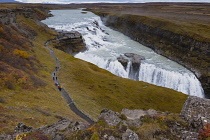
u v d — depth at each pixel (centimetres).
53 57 7300
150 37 10538
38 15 14125
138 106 4356
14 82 3750
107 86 5294
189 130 1349
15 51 5628
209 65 6825
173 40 8950
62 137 1368
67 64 6712
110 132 1331
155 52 9319
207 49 7238
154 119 1578
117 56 8375
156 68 7131
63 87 4794
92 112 3719
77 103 4000
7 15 8838
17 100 3027
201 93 6744
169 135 1303
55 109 3188
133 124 1528
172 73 6881
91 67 7075
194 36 8050
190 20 11762
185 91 6812
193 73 7119
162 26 10294
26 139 1392
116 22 14700
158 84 7125
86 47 9581
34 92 3759
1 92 3123
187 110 1628
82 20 14812
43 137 1421
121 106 4244
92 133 1327
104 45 10125
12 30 7600
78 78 5619
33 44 7688
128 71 7575
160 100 4766
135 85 5628
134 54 8556
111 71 7694
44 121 2400
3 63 4359
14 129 1728
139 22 12194
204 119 1420
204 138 1170
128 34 12431
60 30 11156
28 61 5606
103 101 4369
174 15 14738
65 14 18375
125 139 1238
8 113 2330
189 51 7894
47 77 5234
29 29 9306
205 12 16450
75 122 1722
